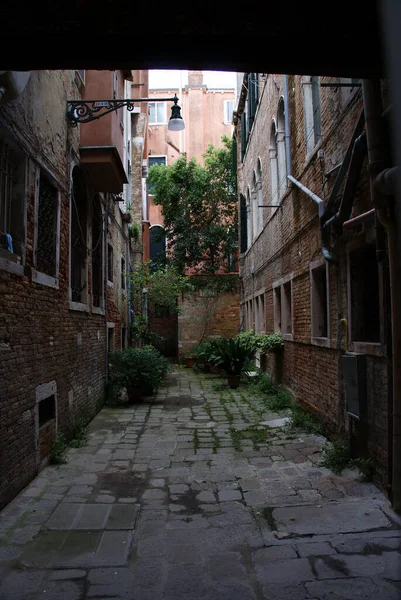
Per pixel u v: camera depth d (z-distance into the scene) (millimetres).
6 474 4613
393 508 4344
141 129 19500
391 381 4504
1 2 3162
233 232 21562
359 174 5184
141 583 3262
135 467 6008
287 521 4230
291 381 9758
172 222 22047
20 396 5023
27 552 3699
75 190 8516
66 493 5031
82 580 3303
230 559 3576
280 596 3066
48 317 6129
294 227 9094
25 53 3496
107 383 10820
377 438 4945
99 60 3537
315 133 7617
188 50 3523
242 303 19172
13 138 4871
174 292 17875
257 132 14008
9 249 4918
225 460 6254
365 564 3422
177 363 20906
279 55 3600
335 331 6457
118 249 13516
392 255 4262
